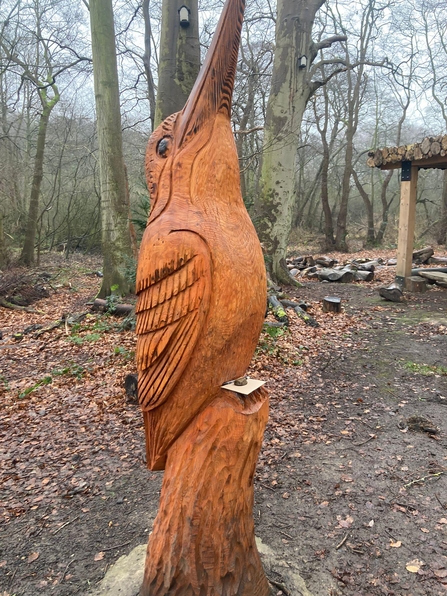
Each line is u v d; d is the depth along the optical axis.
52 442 3.87
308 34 9.31
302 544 2.54
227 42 1.53
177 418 1.55
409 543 2.54
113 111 8.69
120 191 8.95
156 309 1.47
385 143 24.92
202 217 1.50
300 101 9.57
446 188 19.28
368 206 20.89
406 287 10.02
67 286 11.64
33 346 6.63
